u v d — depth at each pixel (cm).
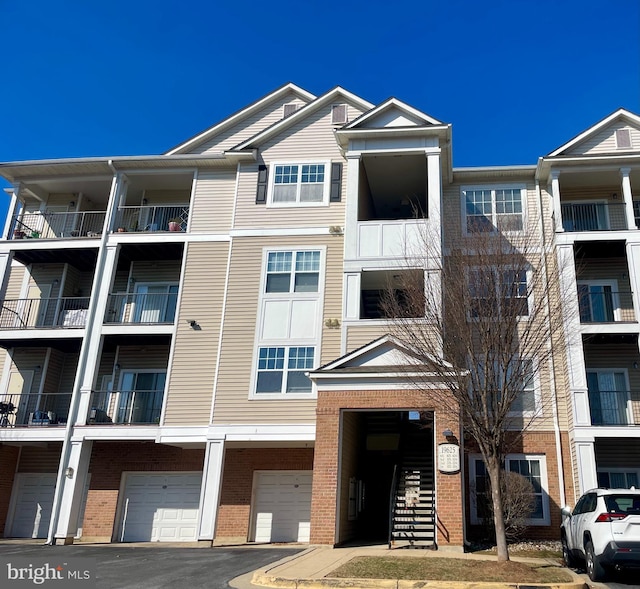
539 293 1422
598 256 1997
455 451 1416
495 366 1241
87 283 2306
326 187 2038
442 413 1454
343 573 1011
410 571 1020
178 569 1150
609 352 1914
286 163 2091
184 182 2244
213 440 1777
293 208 2023
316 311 1886
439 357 1274
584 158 1945
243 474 1883
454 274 1293
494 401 1162
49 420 1955
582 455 1683
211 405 1845
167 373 1906
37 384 2116
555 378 1838
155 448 1981
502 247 1351
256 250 1986
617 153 1934
